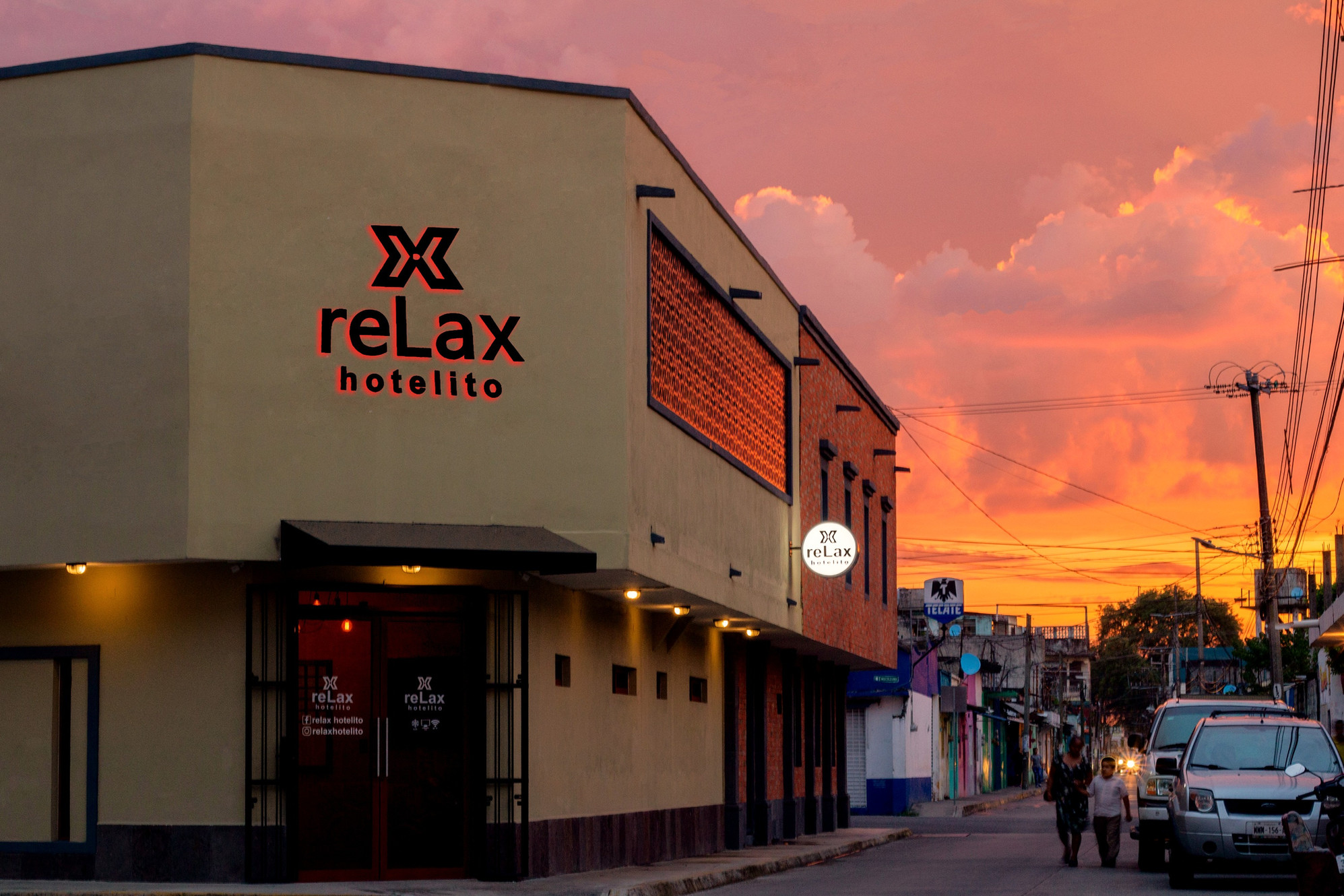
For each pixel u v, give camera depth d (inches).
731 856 1015.6
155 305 668.7
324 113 693.9
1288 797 725.9
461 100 715.4
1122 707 5797.2
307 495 674.2
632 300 740.0
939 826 1644.9
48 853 692.1
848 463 1333.7
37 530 669.9
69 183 684.7
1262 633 3029.0
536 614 749.9
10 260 687.7
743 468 974.4
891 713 1987.0
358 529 669.3
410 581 706.8
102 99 685.3
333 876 684.1
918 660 2064.5
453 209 708.7
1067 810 948.6
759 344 1044.5
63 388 674.8
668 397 812.6
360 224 693.9
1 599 713.6
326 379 682.8
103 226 679.1
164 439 660.7
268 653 682.2
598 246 726.5
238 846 670.5
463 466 698.8
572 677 796.6
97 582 702.5
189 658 685.9
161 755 684.1
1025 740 3233.3
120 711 692.1
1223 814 729.0
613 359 721.6
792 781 1283.2
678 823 979.3
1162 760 889.5
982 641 3161.9
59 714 705.6
